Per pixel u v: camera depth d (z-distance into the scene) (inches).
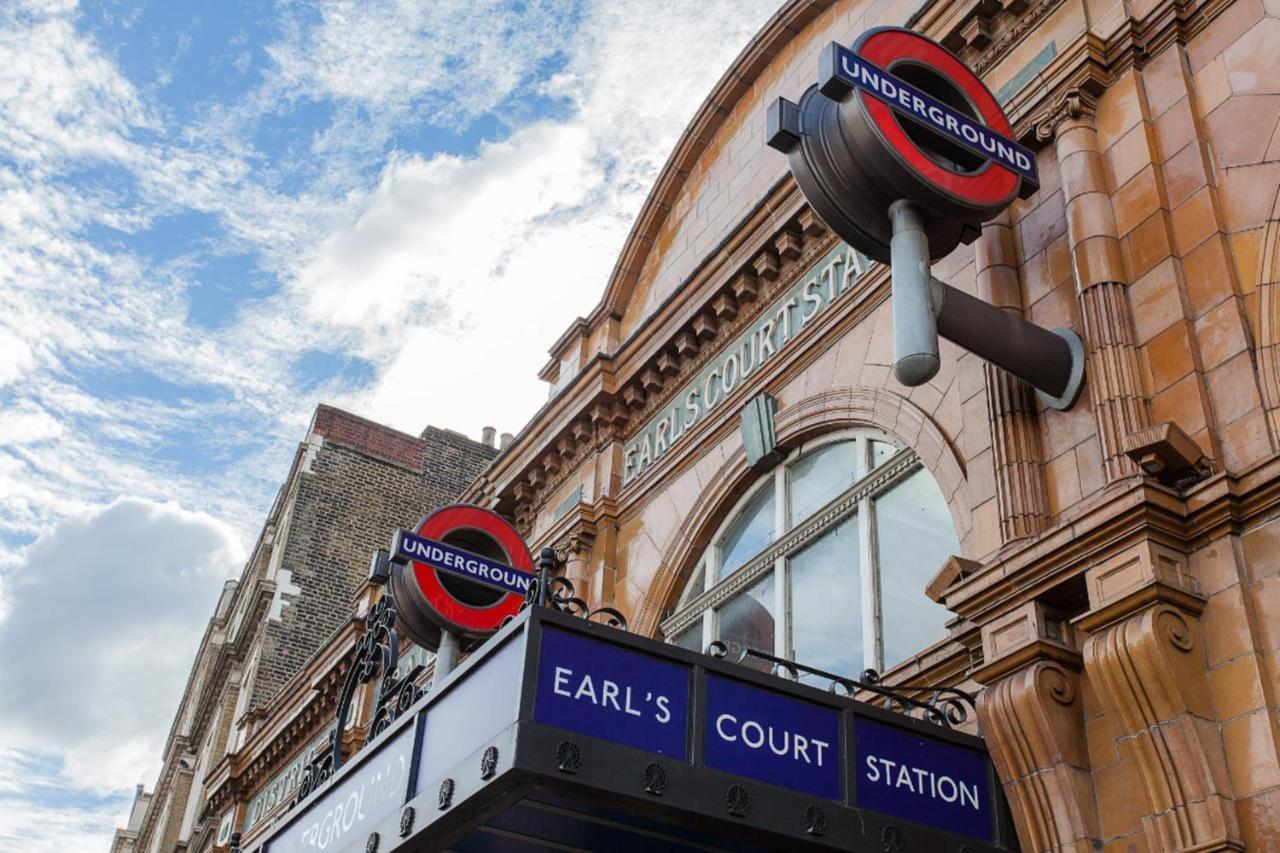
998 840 286.4
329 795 337.1
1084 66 369.7
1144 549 279.0
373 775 310.8
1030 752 288.8
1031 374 331.0
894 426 426.0
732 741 265.6
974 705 304.7
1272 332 297.0
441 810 263.4
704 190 636.7
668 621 521.7
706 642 495.5
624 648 265.0
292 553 1331.2
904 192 307.9
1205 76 346.9
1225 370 300.7
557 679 254.8
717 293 540.7
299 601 1305.4
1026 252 367.6
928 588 336.2
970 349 326.6
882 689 313.6
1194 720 264.7
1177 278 320.5
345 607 1326.3
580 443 620.1
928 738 291.7
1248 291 307.4
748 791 260.5
